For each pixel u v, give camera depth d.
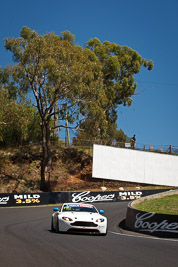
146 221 14.46
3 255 6.98
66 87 36.81
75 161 46.31
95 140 47.25
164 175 44.81
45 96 37.84
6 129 42.09
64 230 11.79
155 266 6.46
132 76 57.75
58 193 32.34
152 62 59.22
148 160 44.09
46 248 8.09
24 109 37.38
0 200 29.55
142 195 36.06
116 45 57.84
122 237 11.96
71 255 7.29
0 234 10.88
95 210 13.40
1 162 43.62
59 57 36.06
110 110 57.88
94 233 11.92
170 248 9.17
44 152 40.59
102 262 6.64
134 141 46.75
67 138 49.75
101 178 40.94
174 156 45.91
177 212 20.09
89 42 56.88
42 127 40.53
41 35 36.25
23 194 30.66
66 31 43.00
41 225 15.79
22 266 6.00
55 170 44.38
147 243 10.22
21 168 43.50
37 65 36.00
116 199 34.41
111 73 55.44
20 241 9.23
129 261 6.88
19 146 48.31
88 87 36.59
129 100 58.12
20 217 20.22
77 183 42.25
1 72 37.72
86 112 37.47
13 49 35.69
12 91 37.91
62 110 37.97
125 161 42.66
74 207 13.38
